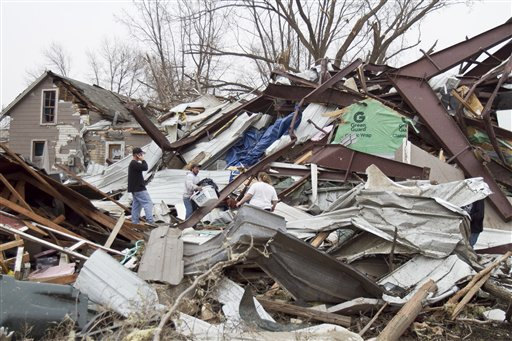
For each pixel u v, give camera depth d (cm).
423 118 1138
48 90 2541
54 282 547
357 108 1115
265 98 1397
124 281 477
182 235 645
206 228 908
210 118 1499
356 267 652
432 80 1263
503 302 589
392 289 572
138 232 803
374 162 1043
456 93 1105
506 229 990
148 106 2456
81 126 2500
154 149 1396
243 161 1269
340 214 685
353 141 1105
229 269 566
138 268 555
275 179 1106
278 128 1259
